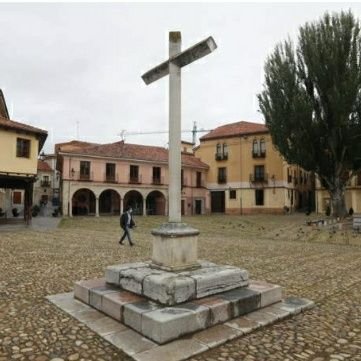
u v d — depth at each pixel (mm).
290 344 3738
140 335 3838
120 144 40031
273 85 24625
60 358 3332
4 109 25016
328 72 22328
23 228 20094
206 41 4965
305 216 33219
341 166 24016
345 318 4617
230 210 42125
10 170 21281
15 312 4625
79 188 34344
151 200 41344
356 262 9500
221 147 43438
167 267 4828
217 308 4164
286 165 39344
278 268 8312
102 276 6941
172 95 5359
